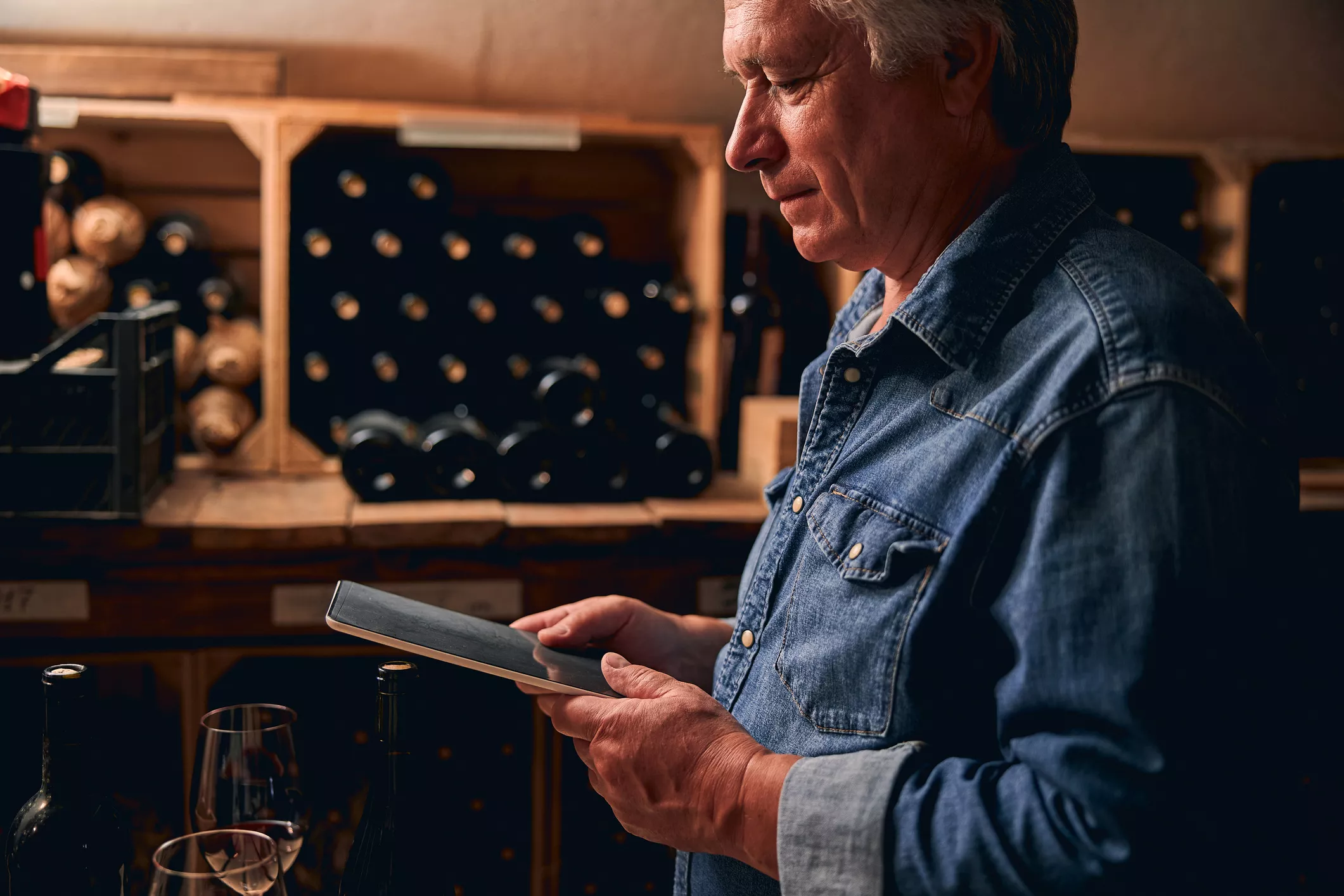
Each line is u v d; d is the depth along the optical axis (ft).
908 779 2.60
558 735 7.21
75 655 6.64
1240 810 2.45
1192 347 2.54
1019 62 2.86
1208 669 2.37
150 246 8.63
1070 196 2.94
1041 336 2.74
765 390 9.31
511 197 9.36
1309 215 9.25
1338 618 7.68
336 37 8.60
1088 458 2.52
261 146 7.88
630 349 9.00
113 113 7.62
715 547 7.28
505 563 7.04
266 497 7.40
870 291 3.80
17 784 6.61
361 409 8.71
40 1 8.15
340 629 3.14
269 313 8.03
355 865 3.27
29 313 6.40
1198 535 2.39
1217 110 9.94
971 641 2.72
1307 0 9.32
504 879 7.22
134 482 6.49
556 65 9.02
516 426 8.24
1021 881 2.37
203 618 6.72
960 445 2.73
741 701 3.25
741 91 9.38
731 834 2.77
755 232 9.48
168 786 6.80
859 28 2.84
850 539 2.90
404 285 8.67
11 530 6.42
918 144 2.93
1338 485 8.27
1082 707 2.39
